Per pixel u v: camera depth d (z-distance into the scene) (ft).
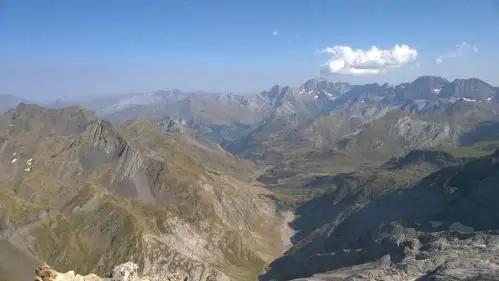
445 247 426.92
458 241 442.91
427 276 331.36
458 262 331.16
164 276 262.06
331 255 644.69
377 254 531.91
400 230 611.47
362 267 487.61
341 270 496.23
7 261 616.80
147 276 259.39
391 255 497.46
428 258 391.65
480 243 420.77
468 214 599.98
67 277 244.42
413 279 350.64
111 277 254.47
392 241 525.34
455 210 623.36
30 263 627.87
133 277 253.85
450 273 305.73
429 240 480.64
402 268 373.81
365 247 610.24
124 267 259.39
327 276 476.95
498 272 300.20
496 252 376.89
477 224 574.15
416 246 476.13
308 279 474.90
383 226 649.20
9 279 586.04
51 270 244.22
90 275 251.19
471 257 357.82
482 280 287.28
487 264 320.70
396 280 352.49
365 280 359.66
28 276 604.90
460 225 584.81
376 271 375.04
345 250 636.89
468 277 294.66
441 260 374.02
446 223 602.03
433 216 638.12
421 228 609.01
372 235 643.45
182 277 261.24
